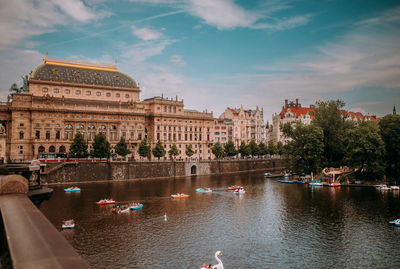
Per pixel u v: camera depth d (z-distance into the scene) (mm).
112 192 112562
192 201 100125
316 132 135375
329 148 143375
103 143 143625
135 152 172875
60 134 151250
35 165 23953
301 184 136250
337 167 140875
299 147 144875
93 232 68125
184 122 195750
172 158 182875
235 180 151875
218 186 131375
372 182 128000
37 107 145750
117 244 61281
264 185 134375
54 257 7867
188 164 171000
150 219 78625
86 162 135625
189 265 52406
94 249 58688
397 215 80125
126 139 170000
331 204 93500
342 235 66562
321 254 57219
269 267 52156
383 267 52062
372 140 118750
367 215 80750
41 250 8273
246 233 68375
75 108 154875
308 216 81125
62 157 147750
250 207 91688
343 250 58875
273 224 74688
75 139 138750
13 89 166125
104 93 171125
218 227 72500
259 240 64188
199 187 128375
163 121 185625
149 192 114812
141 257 55375
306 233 68125
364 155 121750
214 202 98688
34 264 7430
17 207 12555
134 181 143250
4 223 10406
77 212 84000
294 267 52188
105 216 80688
